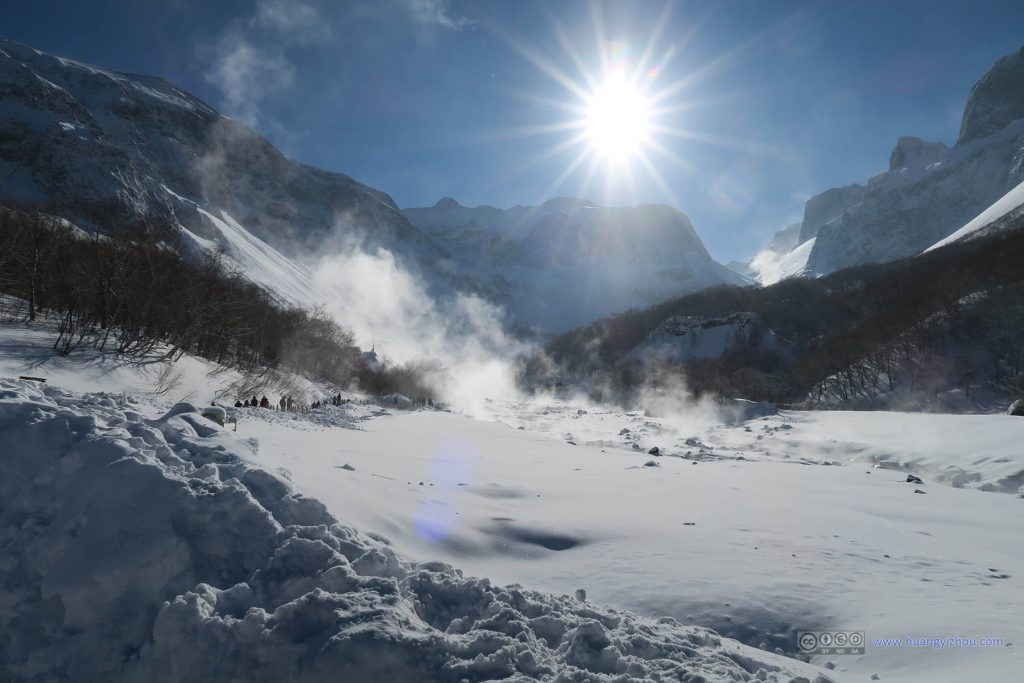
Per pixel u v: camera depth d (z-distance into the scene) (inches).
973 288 2950.3
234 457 246.2
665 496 436.5
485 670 148.6
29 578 187.5
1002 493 542.9
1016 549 324.5
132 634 169.8
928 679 171.5
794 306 4682.6
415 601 179.2
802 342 3964.1
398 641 150.0
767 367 3649.1
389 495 333.7
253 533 193.2
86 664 166.9
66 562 185.6
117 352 989.2
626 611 205.5
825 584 251.8
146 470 204.7
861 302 4109.3
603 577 258.7
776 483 529.0
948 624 208.2
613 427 1412.4
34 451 218.4
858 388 2401.6
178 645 158.1
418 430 906.7
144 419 275.9
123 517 192.9
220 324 1338.6
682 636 183.8
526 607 183.8
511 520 326.3
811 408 2305.6
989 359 2256.4
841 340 3043.8
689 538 315.3
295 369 1761.8
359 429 837.8
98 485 201.6
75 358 893.8
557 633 171.9
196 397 986.7
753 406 1400.1
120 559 182.5
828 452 911.7
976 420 899.4
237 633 156.8
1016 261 3102.9
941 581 261.1
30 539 195.6
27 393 264.8
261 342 1576.0
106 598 178.7
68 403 272.4
